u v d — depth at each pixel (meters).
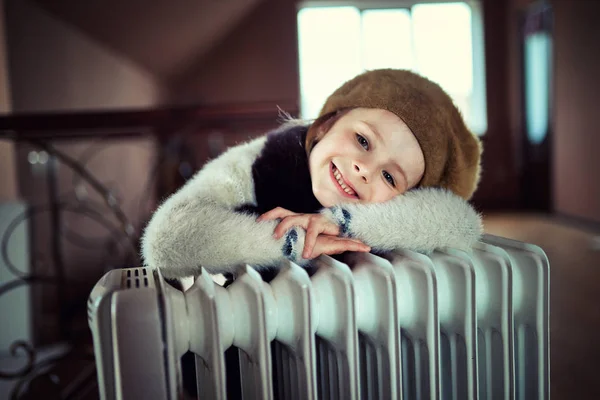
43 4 3.39
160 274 0.72
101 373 0.66
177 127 1.77
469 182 0.94
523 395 0.85
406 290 0.76
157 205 0.84
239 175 0.87
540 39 5.29
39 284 2.60
